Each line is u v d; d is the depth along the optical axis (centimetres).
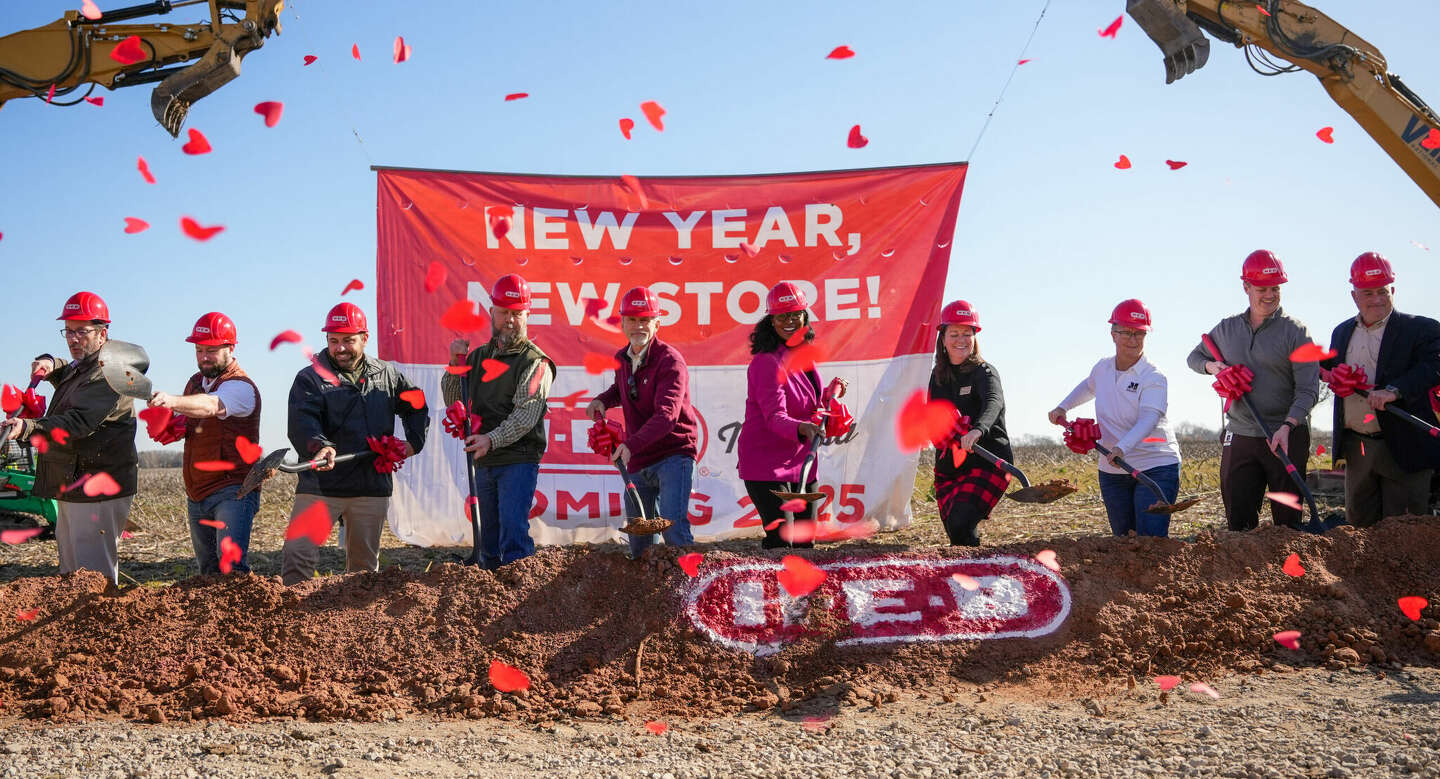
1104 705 402
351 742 367
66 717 398
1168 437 542
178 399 493
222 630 445
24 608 452
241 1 863
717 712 407
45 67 865
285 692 420
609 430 552
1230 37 876
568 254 831
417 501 814
